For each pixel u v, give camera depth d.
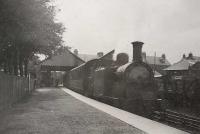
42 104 21.97
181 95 28.80
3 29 15.41
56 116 14.88
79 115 15.31
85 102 24.03
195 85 27.34
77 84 40.38
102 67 29.28
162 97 30.95
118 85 22.64
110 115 15.36
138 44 22.77
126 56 25.64
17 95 23.91
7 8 14.12
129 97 21.47
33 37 19.41
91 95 30.97
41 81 69.31
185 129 16.33
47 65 69.69
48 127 11.40
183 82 28.84
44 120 13.37
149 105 21.30
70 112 16.73
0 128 11.15
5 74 17.41
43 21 17.89
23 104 21.86
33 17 15.65
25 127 11.38
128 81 21.64
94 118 14.14
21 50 28.09
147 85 22.06
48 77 70.31
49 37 25.97
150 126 11.63
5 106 17.56
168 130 10.70
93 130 10.73
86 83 33.81
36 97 30.11
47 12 19.09
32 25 16.33
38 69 66.44
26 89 33.91
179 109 27.70
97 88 28.03
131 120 13.38
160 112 20.08
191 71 31.83
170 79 32.16
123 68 22.42
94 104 22.12
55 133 10.15
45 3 18.36
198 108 26.06
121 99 21.11
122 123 12.48
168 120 19.17
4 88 17.06
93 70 31.92
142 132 10.28
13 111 17.12
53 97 30.22
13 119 13.70
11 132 10.31
